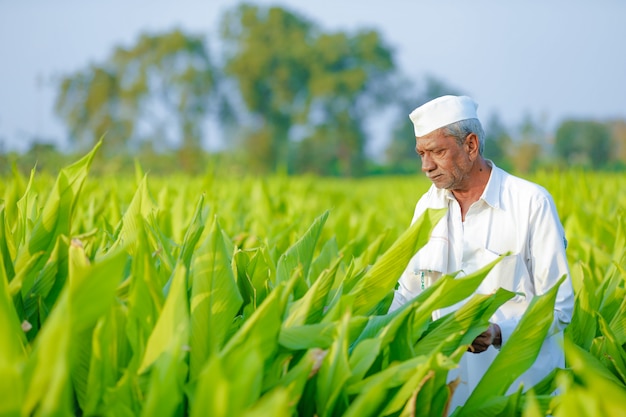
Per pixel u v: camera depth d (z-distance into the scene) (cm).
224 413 169
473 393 261
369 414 218
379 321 262
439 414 232
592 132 7638
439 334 263
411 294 360
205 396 172
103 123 6862
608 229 575
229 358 202
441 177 332
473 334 263
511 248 330
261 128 7612
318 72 7569
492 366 261
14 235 320
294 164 7775
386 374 224
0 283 220
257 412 161
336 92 7600
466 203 342
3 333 173
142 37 7050
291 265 314
